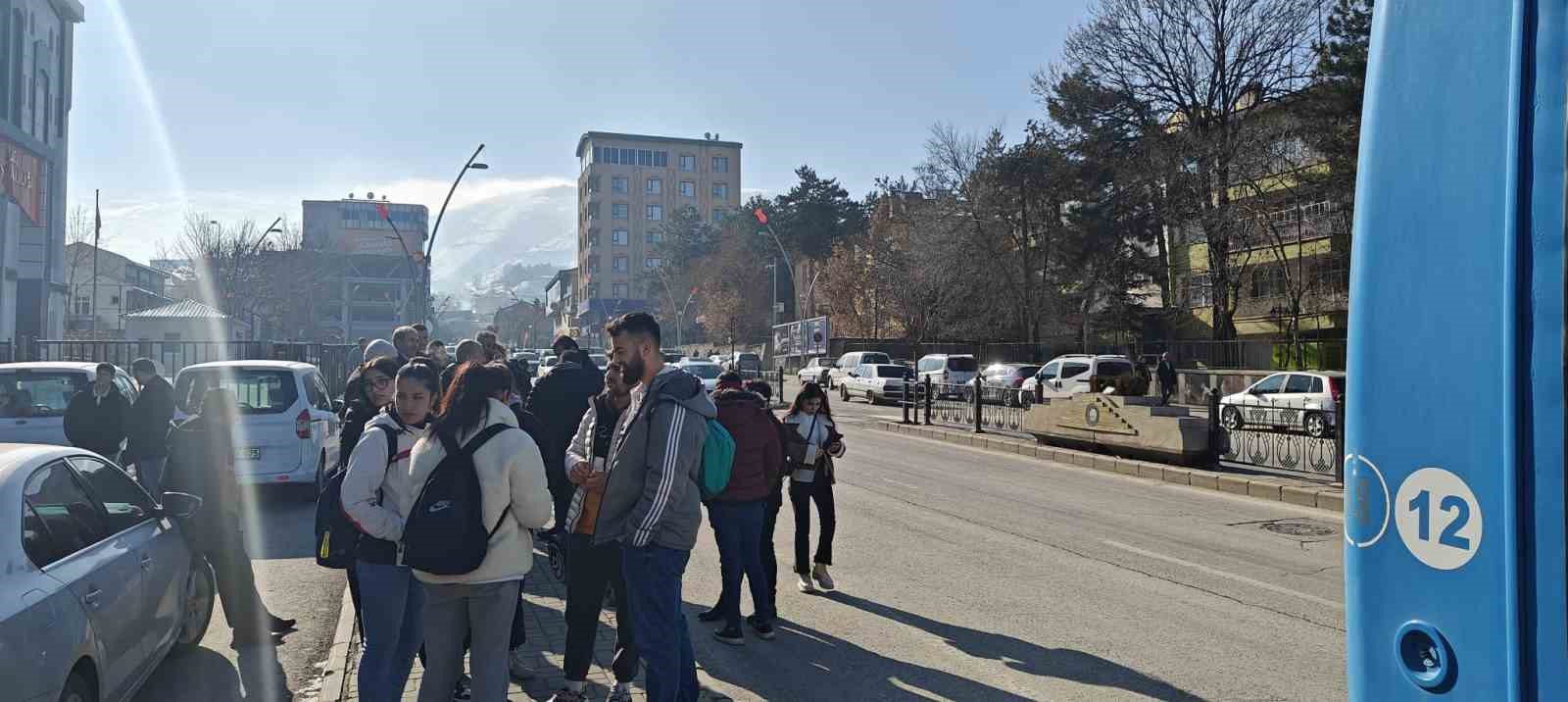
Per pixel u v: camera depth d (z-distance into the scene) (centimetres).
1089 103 4041
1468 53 220
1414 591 222
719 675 587
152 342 2298
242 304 5697
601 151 12912
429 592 409
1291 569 895
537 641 642
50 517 446
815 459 790
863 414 3191
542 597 761
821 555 795
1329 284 4259
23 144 3066
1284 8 3566
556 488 667
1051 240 4772
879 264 6169
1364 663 233
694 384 442
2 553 391
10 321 2995
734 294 8612
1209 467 1595
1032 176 4731
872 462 1806
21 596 384
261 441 1176
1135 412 1692
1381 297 233
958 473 1653
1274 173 3575
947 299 5281
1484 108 216
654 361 452
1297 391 2494
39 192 3231
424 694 412
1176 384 3581
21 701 362
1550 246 198
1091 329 4953
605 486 446
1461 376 215
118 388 1026
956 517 1177
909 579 837
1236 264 3975
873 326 6762
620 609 504
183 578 591
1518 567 200
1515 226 204
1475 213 215
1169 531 1094
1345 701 543
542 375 686
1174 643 651
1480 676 207
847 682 574
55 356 2102
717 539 636
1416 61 231
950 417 2561
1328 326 4494
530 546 420
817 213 8762
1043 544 1003
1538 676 196
